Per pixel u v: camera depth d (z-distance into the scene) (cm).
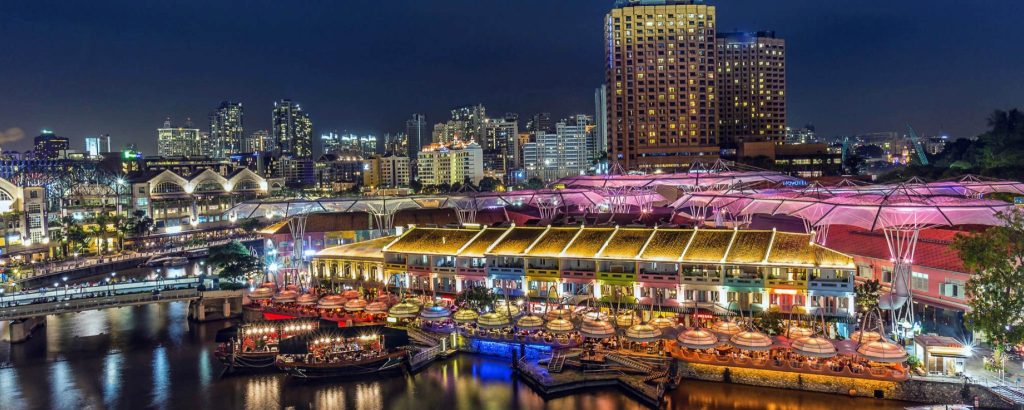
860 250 11188
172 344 11544
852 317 9100
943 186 15912
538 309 10725
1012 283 7650
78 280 18112
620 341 9588
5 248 19212
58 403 8900
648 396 8212
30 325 12181
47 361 10656
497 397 8688
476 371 9612
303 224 15038
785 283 9338
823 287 9144
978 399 7500
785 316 9319
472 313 10138
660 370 8844
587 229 11456
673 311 9875
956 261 9544
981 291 7956
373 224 16388
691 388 8588
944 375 7925
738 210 15312
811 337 8238
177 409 8625
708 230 10619
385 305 11075
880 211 10912
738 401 8162
